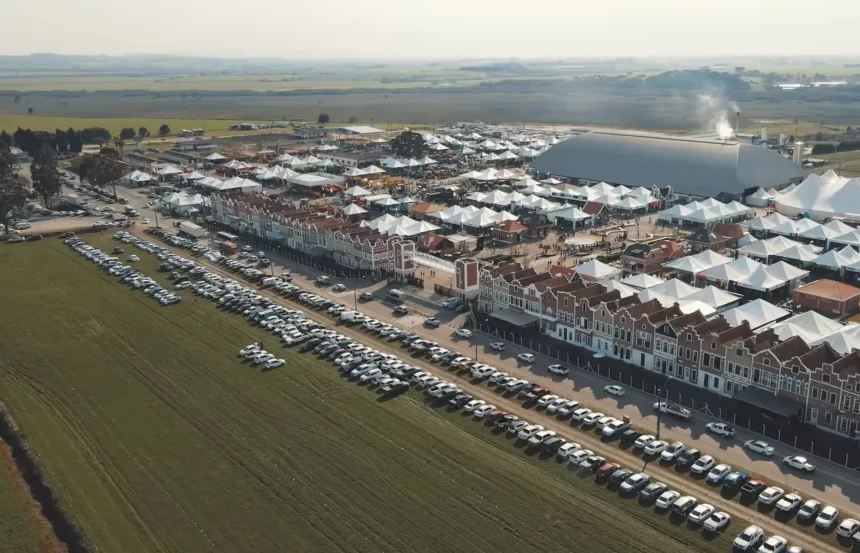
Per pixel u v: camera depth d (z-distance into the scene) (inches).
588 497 3452.3
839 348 4594.0
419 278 6929.1
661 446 3816.4
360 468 3735.2
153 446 4018.2
